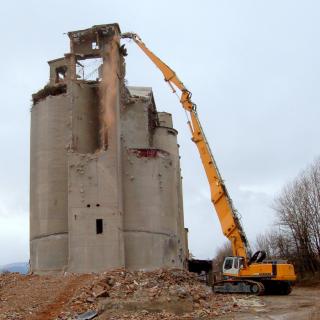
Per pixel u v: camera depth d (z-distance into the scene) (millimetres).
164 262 46469
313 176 66625
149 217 46188
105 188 43406
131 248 45188
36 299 31000
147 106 51750
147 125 51344
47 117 46875
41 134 46969
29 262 46750
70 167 43719
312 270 63625
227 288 39844
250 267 40250
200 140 42688
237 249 40750
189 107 43594
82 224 42688
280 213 71375
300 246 65875
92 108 47625
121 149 46969
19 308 28875
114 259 42219
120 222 43656
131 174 46625
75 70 47438
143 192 46469
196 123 43062
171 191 48938
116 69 46469
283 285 41062
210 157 42188
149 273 38875
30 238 46750
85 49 48281
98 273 39719
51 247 44625
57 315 27078
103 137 44844
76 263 42094
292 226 67312
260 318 26719
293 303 33344
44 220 45312
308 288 54625
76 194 43250
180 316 27359
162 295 29188
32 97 49062
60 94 47469
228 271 40812
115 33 47250
